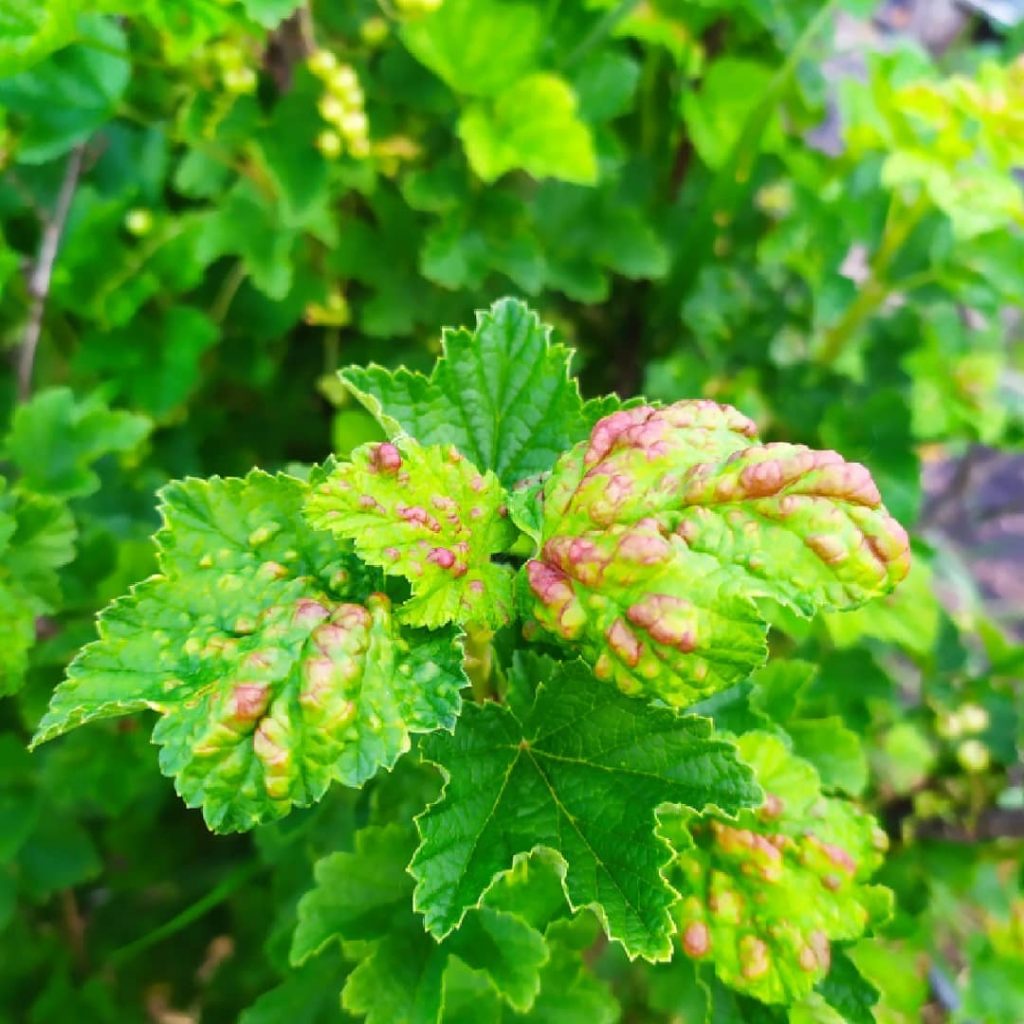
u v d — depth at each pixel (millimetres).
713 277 319
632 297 335
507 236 282
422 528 147
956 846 294
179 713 141
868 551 133
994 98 261
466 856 156
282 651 142
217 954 383
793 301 323
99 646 147
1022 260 291
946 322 317
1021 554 555
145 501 296
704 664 136
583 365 333
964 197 266
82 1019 308
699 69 318
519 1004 186
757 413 311
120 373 292
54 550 223
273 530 159
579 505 146
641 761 159
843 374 321
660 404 182
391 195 290
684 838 177
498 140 258
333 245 282
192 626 151
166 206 318
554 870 191
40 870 284
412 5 241
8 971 308
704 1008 211
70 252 277
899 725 305
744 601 134
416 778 218
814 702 291
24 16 226
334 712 139
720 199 304
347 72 247
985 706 301
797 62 290
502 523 158
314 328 338
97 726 260
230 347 317
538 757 166
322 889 198
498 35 246
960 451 327
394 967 191
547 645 177
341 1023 227
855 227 302
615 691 161
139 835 316
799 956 185
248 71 246
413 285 300
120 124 299
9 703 277
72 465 250
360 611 147
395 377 177
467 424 181
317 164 254
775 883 187
